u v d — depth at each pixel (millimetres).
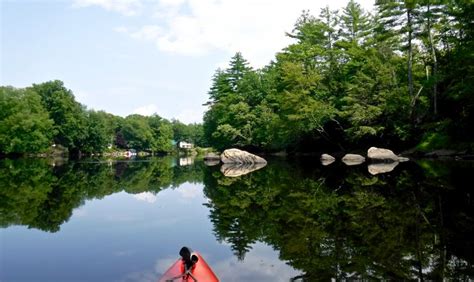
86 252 7949
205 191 17906
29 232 9789
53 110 74812
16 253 7914
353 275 6074
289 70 41031
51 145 72375
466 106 30609
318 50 43844
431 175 19547
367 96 37594
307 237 8695
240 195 16141
